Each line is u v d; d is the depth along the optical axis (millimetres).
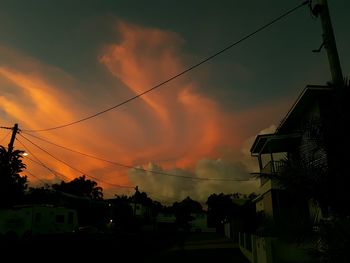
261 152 25562
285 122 19953
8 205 27828
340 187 7359
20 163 28344
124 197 69750
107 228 49875
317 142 7863
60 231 29016
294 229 7434
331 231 6801
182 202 89250
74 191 69125
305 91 16516
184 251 24453
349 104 7527
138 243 29047
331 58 9211
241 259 19219
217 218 76688
